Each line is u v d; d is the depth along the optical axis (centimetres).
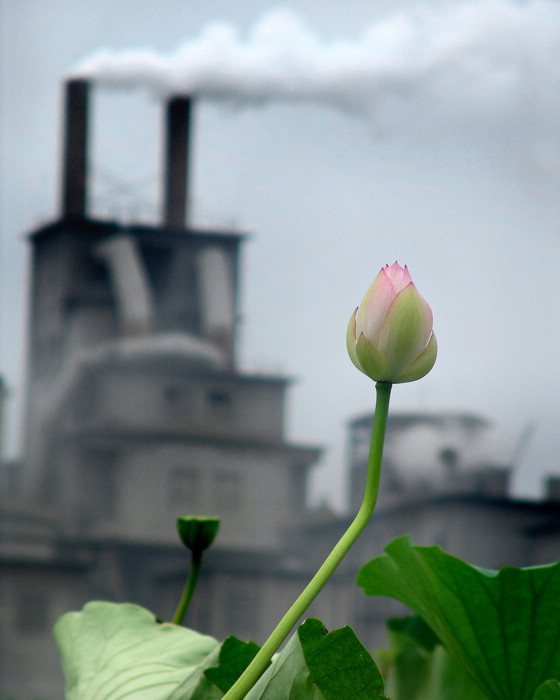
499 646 54
